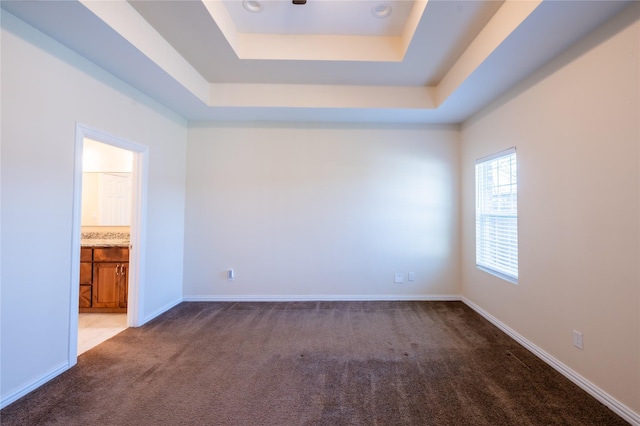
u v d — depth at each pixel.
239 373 2.08
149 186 3.04
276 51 2.71
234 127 3.78
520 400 1.78
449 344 2.54
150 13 2.10
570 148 2.00
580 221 1.92
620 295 1.65
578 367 1.93
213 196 3.77
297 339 2.64
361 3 2.29
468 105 3.11
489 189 3.14
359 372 2.10
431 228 3.79
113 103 2.50
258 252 3.78
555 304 2.14
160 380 1.99
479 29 2.23
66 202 2.06
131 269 2.92
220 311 3.38
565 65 2.04
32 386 1.84
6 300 1.71
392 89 3.24
